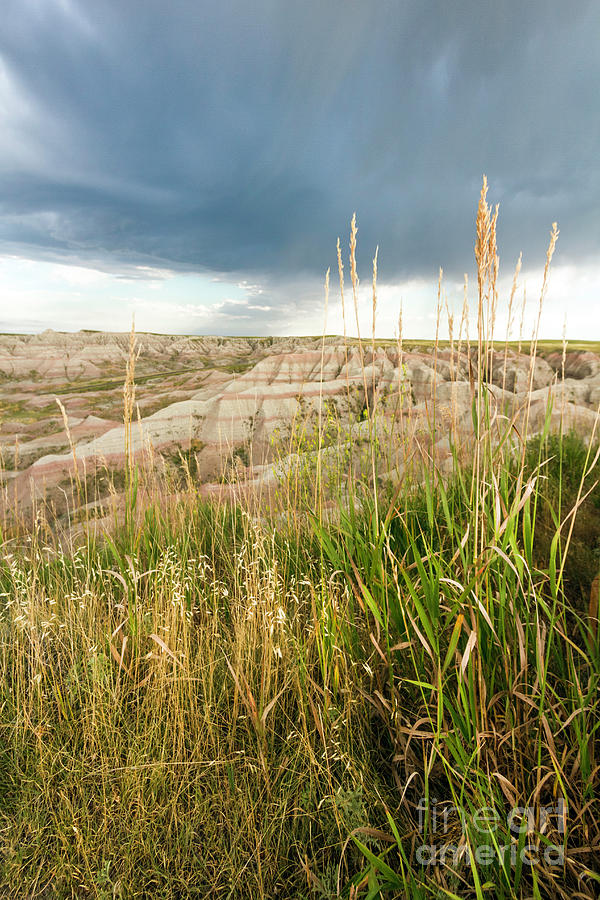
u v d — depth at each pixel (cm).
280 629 269
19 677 286
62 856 195
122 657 280
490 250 204
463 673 171
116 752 234
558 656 208
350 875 176
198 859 190
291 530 404
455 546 243
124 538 441
